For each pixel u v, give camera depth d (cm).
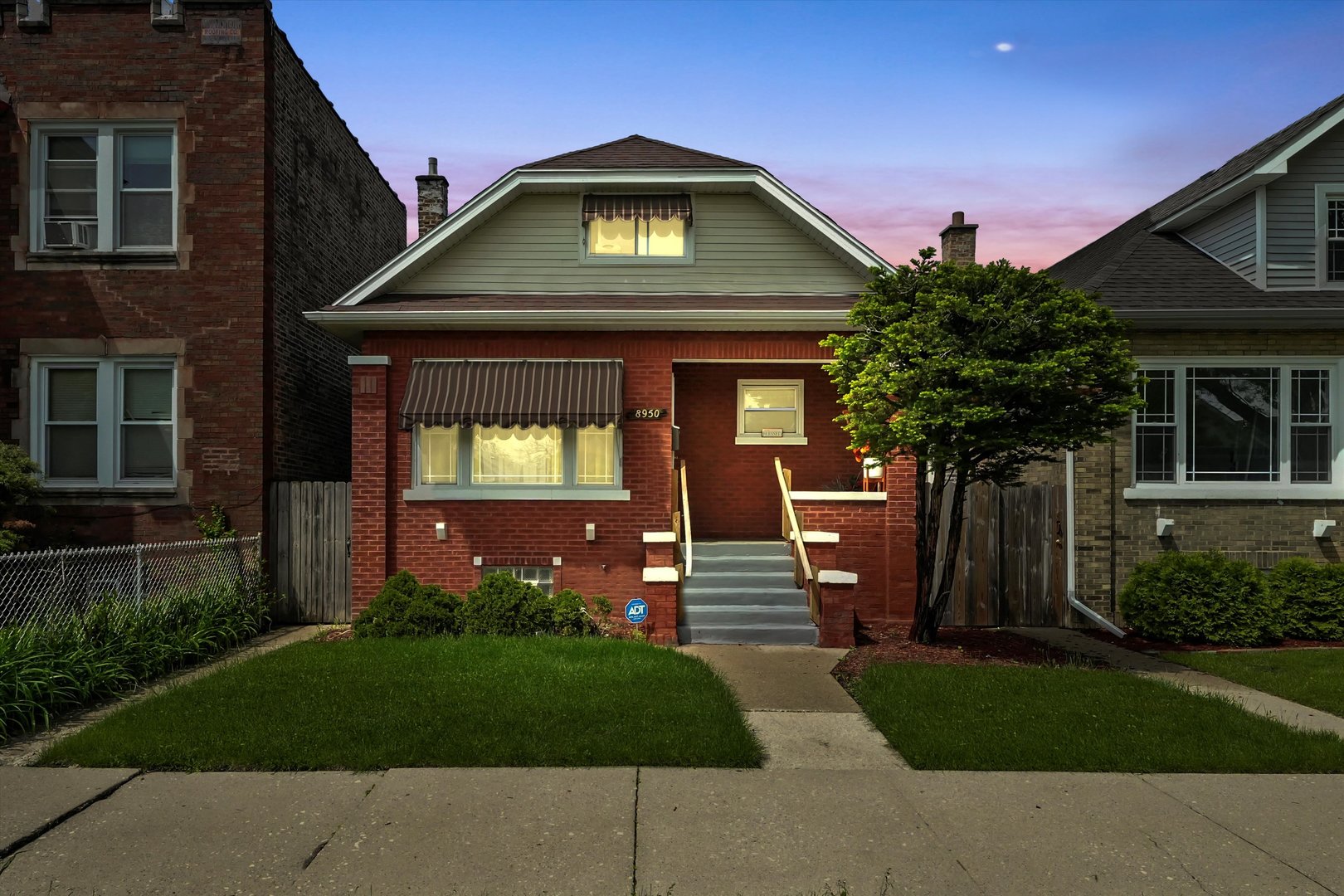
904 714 715
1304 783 577
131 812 514
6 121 1200
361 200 1695
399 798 536
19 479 996
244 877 437
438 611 1022
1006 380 867
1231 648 1065
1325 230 1267
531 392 1166
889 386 925
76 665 753
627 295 1255
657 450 1197
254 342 1204
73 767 586
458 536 1192
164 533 1194
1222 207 1345
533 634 1018
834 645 1042
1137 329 1234
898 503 1205
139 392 1223
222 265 1204
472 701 711
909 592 1202
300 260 1348
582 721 666
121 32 1206
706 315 1159
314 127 1418
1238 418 1250
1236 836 493
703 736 638
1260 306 1218
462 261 1261
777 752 639
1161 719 696
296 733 630
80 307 1199
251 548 1182
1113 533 1232
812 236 1255
